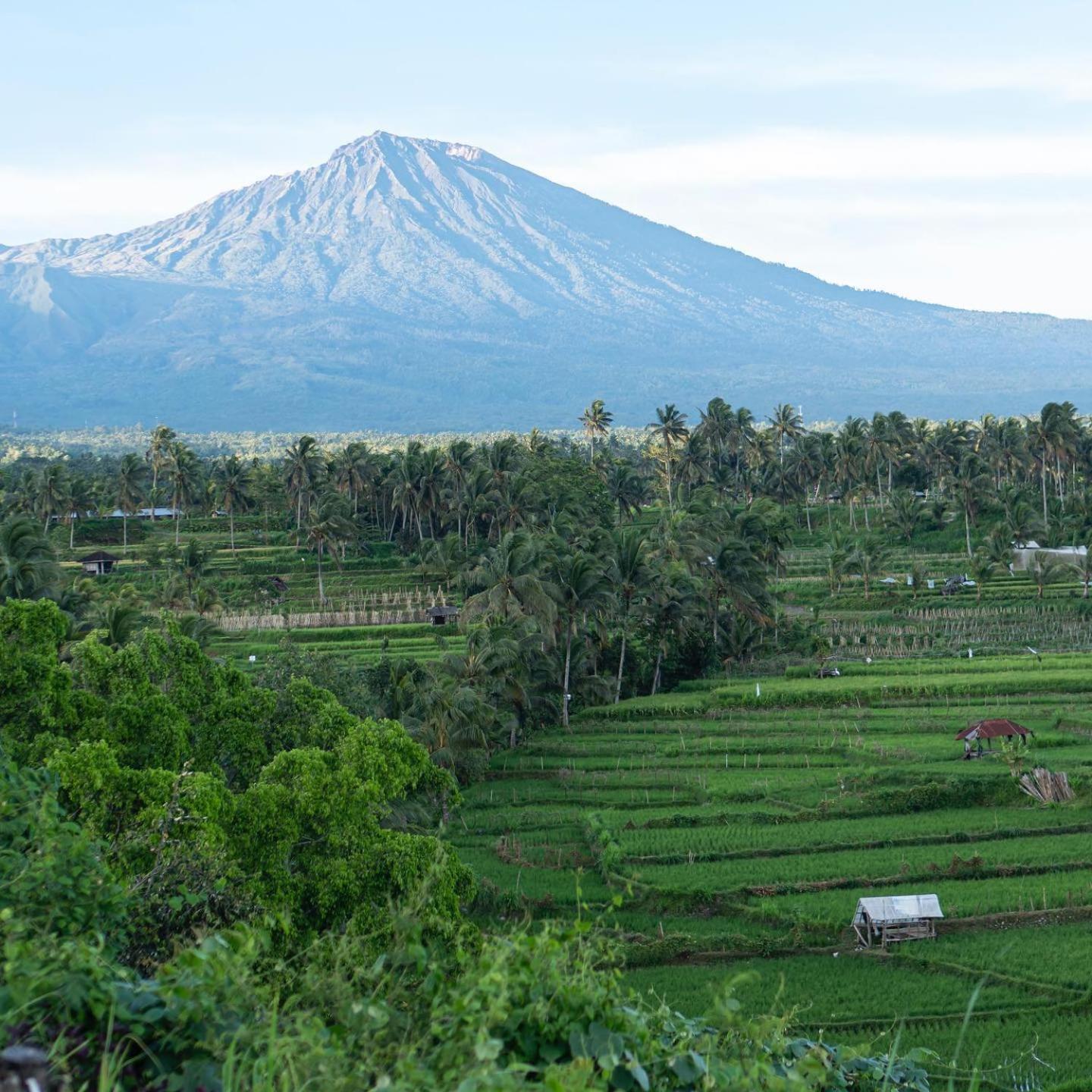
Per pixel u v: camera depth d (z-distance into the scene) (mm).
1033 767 66625
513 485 137250
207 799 29594
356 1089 8500
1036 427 170000
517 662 81250
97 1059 8828
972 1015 39938
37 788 15086
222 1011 9375
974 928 48156
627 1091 9719
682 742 80688
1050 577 142375
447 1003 10375
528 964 10375
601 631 99250
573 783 72250
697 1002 40906
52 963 9016
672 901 51312
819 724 84000
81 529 179500
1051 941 45875
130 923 14266
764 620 111812
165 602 121125
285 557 164375
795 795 66750
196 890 19125
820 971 44312
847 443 185750
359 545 169375
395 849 32906
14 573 67000
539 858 58625
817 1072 10852
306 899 31875
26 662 32719
